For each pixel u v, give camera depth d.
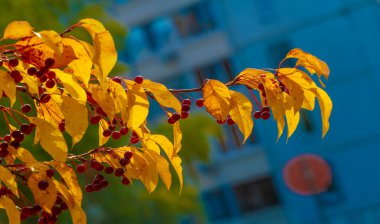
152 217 17.81
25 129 2.72
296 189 29.72
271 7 29.81
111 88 2.66
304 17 29.39
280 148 29.95
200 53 30.98
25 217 2.71
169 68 31.36
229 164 30.81
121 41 17.72
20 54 2.48
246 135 2.86
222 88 2.84
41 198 2.61
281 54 29.89
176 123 2.87
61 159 2.47
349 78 28.92
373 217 29.36
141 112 2.67
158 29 31.50
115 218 17.09
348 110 29.08
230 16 30.48
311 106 2.92
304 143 29.56
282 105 2.79
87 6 16.84
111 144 14.61
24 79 2.60
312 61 2.83
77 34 15.50
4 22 14.40
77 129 2.52
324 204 29.55
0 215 13.09
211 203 31.33
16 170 2.63
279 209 30.41
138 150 2.94
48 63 2.48
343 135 29.27
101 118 2.91
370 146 28.94
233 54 30.48
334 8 28.84
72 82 2.52
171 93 2.71
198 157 18.78
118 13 31.67
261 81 2.75
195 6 31.06
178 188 18.23
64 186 2.67
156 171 2.92
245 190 31.02
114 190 16.67
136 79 2.69
